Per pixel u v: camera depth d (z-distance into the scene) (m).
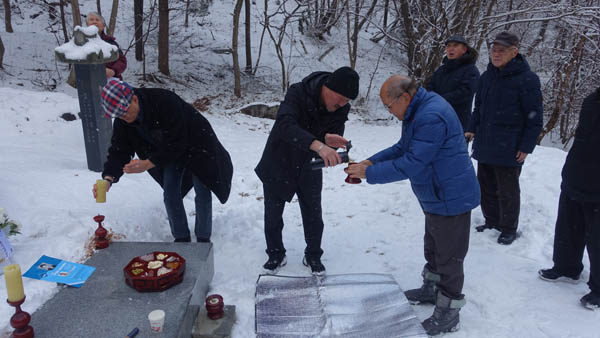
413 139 2.46
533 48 14.38
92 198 4.13
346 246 3.94
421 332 2.64
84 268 2.87
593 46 13.27
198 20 20.19
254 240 3.96
